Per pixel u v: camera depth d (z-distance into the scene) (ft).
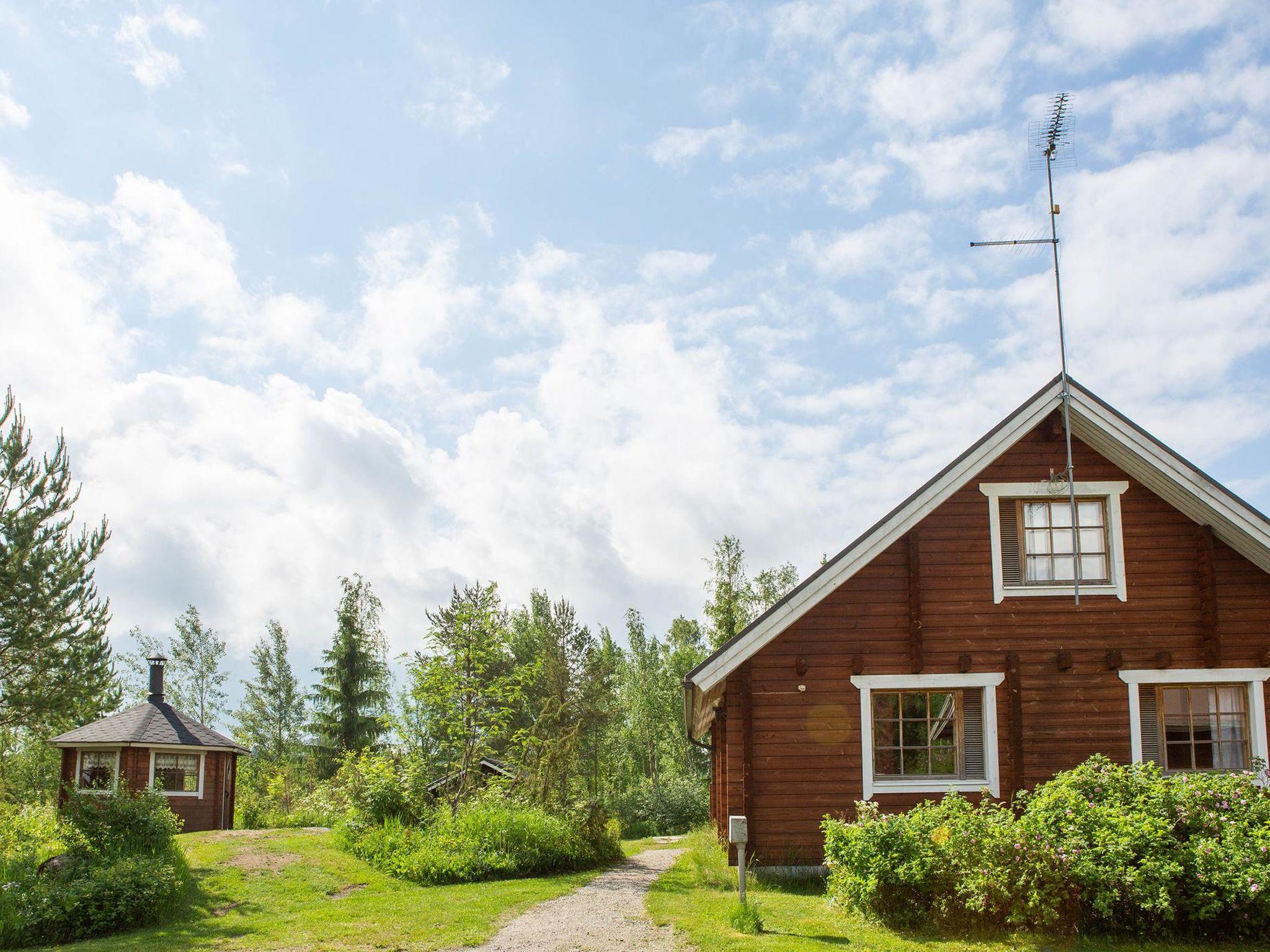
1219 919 35.24
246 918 44.75
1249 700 52.85
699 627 178.60
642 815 126.52
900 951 33.42
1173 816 37.09
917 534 54.54
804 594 53.11
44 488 81.92
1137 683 52.95
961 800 39.81
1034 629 53.62
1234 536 53.26
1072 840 35.58
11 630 78.02
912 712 53.57
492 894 48.60
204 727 102.32
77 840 52.08
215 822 98.53
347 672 149.79
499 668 140.05
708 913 41.19
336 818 79.10
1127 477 55.11
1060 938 35.12
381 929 39.65
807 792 52.16
